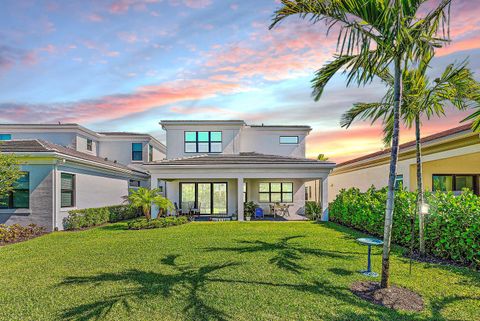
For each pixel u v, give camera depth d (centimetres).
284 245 902
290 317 429
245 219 1661
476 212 669
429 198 819
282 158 1733
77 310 457
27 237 1129
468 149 1055
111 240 1026
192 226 1357
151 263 711
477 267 655
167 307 464
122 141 2553
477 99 721
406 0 504
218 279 590
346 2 501
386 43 504
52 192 1305
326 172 1584
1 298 506
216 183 1919
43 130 2186
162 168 1555
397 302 476
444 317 427
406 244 885
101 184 1788
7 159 1102
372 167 1791
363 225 1159
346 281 574
